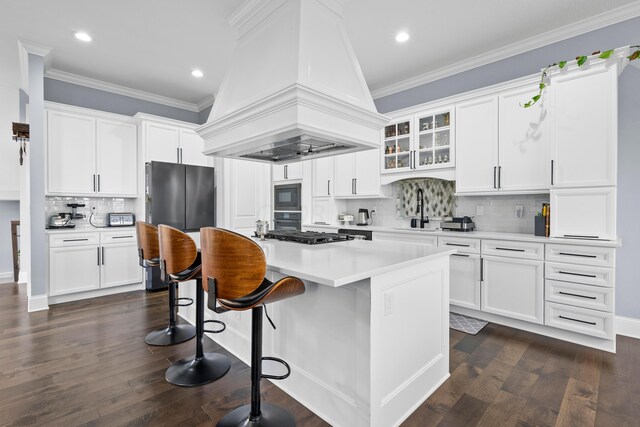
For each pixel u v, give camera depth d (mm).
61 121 3744
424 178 4023
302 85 1674
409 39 3141
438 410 1724
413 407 1733
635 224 2617
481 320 3043
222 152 2520
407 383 1706
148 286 4102
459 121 3373
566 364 2201
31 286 3307
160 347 2449
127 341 2562
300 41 1821
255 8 2178
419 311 1810
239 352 2299
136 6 2656
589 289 2438
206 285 1469
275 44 1997
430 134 3672
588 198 2518
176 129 4449
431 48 3311
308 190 4836
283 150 2512
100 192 4012
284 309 1909
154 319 3070
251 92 2092
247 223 4879
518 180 2967
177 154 4453
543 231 2859
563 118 2635
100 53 3457
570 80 2602
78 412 1681
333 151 2535
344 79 2025
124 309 3367
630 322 2629
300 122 1718
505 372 2104
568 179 2607
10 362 2207
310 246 2266
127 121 4250
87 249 3758
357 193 4324
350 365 1555
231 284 1378
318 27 1953
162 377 2029
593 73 2498
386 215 4402
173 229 1993
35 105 3332
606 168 2441
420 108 3686
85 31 3033
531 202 3195
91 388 1901
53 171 3682
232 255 1358
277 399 1828
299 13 1866
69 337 2637
